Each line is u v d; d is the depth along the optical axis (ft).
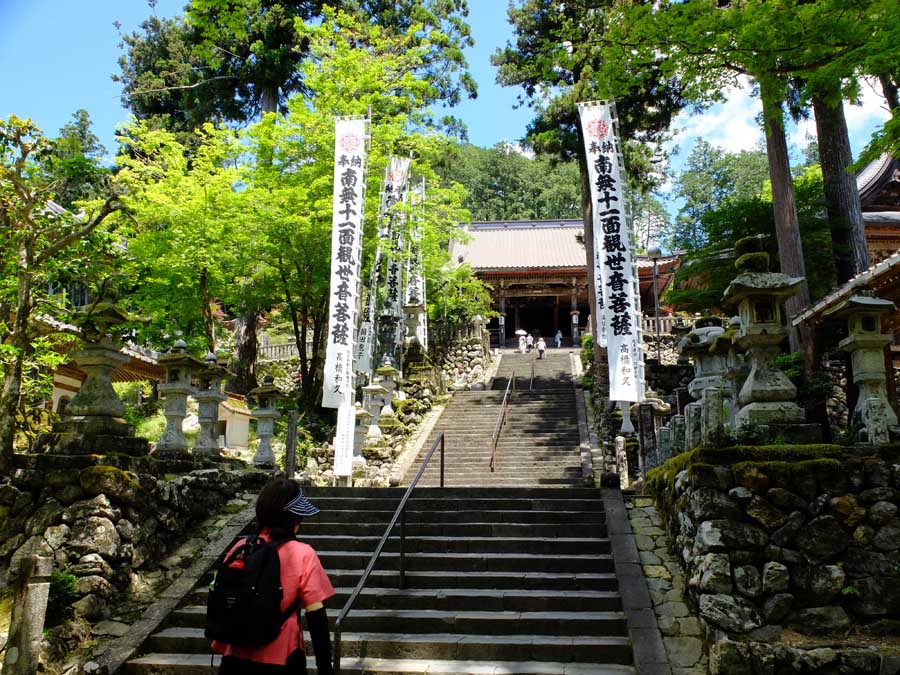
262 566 11.10
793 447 19.69
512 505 28.12
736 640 17.51
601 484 29.12
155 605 22.09
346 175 41.34
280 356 89.71
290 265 61.67
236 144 58.18
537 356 97.09
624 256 39.93
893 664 16.47
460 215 65.41
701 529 19.22
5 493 22.31
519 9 66.39
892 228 77.15
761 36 25.63
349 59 56.13
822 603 18.15
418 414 63.31
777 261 58.08
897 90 43.37
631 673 18.06
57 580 20.07
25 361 27.17
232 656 11.03
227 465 32.45
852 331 22.49
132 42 88.28
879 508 18.66
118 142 56.08
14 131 23.98
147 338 54.85
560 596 21.40
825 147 53.06
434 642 19.49
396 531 26.61
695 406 23.65
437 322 89.45
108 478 22.26
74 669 19.07
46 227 25.50
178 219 53.11
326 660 10.99
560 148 69.00
